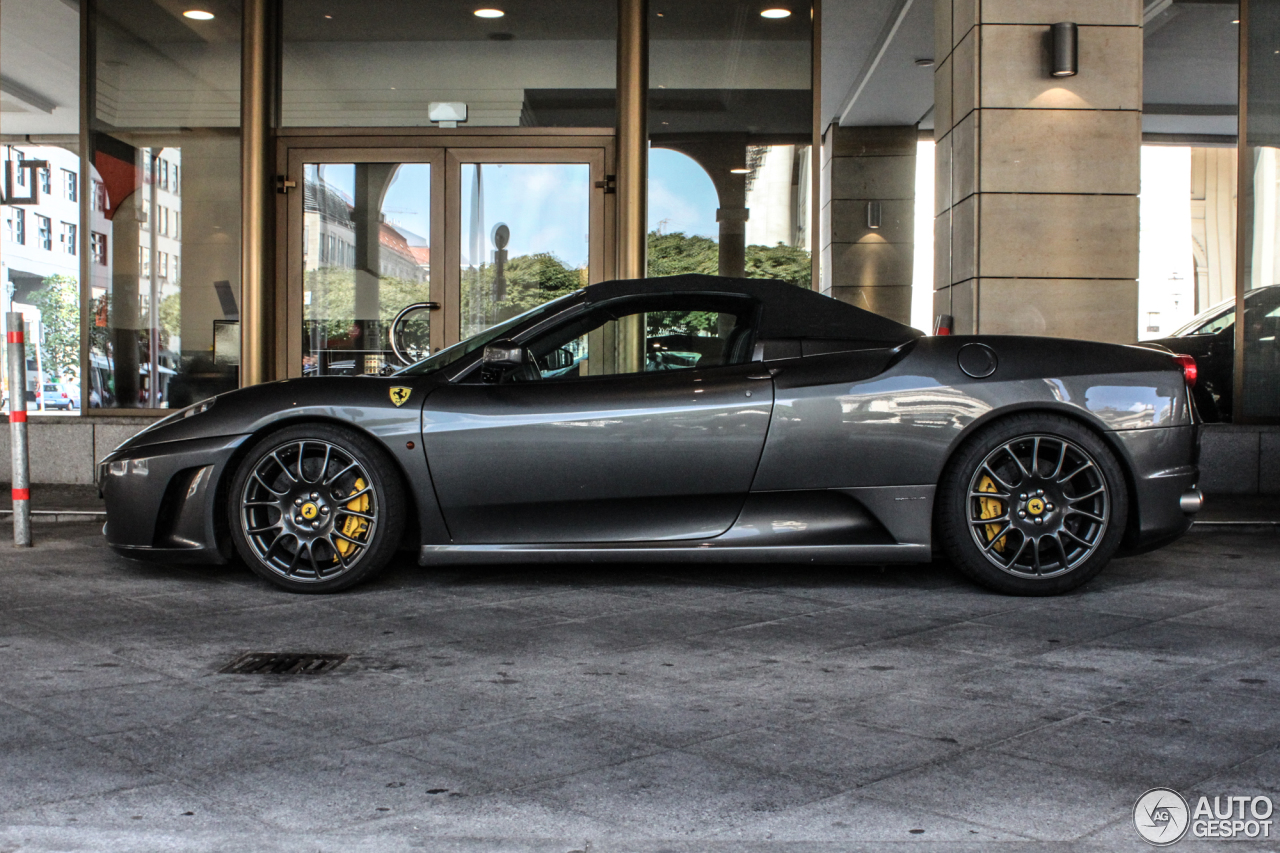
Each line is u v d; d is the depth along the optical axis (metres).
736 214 8.11
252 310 8.06
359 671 3.23
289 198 8.16
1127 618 3.97
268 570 4.41
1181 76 8.12
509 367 4.45
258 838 2.04
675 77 8.09
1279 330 8.09
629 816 2.15
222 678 3.15
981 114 6.94
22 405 5.52
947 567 5.00
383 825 2.10
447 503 4.39
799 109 8.12
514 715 2.80
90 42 8.17
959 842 2.04
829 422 4.35
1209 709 2.86
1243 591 4.48
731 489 4.38
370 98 8.13
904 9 9.27
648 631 3.76
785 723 2.74
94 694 2.98
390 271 8.14
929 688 3.06
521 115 8.12
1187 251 8.13
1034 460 4.34
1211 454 7.60
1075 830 2.09
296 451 4.44
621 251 8.04
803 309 4.58
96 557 5.21
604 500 4.39
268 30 8.07
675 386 4.42
